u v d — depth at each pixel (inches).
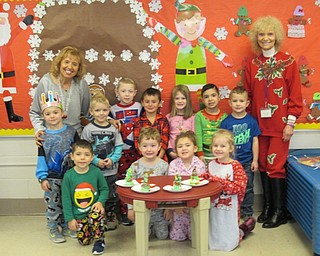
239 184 105.8
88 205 110.7
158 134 112.2
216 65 128.5
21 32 126.5
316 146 132.0
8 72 128.0
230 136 108.2
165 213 111.8
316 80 128.9
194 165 112.0
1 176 133.3
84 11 126.3
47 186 112.2
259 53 124.9
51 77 117.7
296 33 127.1
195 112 130.2
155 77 129.2
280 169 121.7
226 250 107.3
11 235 119.6
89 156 109.4
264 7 126.3
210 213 108.1
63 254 107.7
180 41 127.5
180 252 106.9
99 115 116.8
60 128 114.3
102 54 128.3
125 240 115.6
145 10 126.4
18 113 129.8
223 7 126.3
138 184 102.5
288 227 121.4
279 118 120.8
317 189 96.9
